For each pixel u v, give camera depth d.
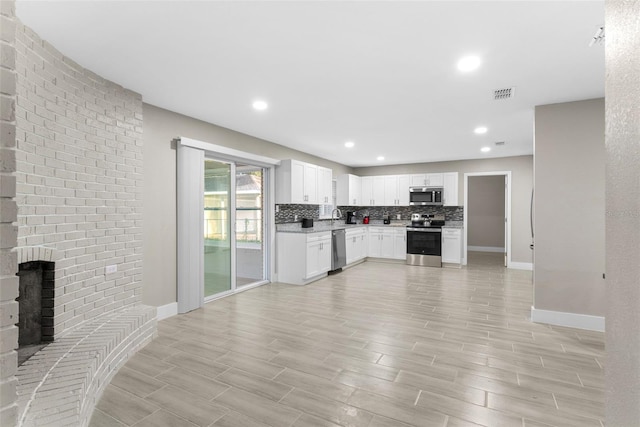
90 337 2.37
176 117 3.69
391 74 2.67
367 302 4.16
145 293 3.33
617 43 0.59
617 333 0.60
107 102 2.81
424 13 1.84
